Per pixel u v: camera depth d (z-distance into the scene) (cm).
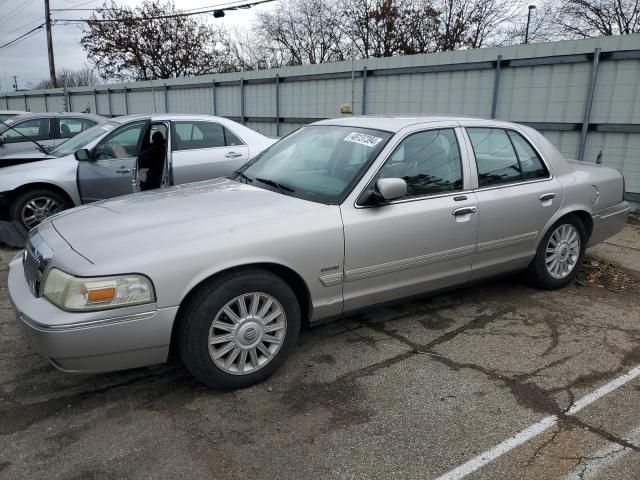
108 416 289
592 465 251
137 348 278
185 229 300
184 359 295
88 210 353
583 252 498
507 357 359
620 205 525
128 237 292
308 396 310
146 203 354
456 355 362
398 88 1122
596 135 858
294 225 317
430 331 400
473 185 402
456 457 257
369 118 424
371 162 357
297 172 390
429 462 253
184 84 1761
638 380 330
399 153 369
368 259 346
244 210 328
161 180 645
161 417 288
